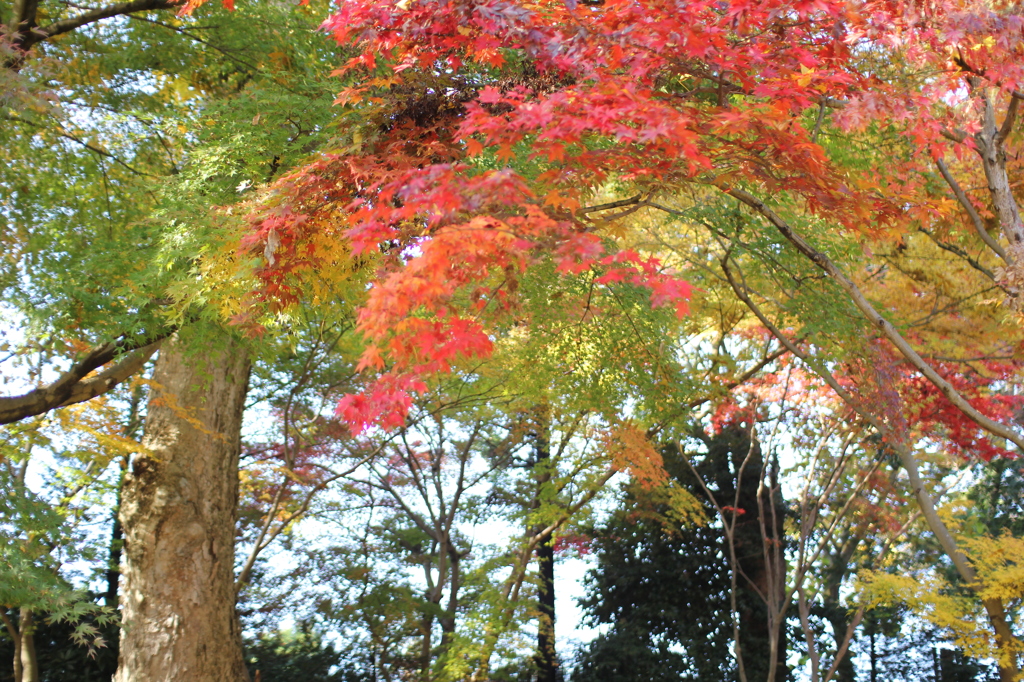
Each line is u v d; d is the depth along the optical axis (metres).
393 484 16.25
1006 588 7.64
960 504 9.35
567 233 3.39
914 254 10.20
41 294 7.17
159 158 8.34
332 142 4.84
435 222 3.53
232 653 8.05
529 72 4.34
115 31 8.03
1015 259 5.62
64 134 7.84
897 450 8.00
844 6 3.95
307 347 11.16
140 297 6.31
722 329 11.72
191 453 8.22
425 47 4.28
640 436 10.55
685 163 4.20
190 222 5.77
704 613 15.45
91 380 7.12
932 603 8.61
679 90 5.50
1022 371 9.02
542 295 7.97
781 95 3.77
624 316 8.60
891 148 7.11
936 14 4.46
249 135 6.16
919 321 9.84
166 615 7.77
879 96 4.07
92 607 7.23
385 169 4.32
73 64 7.79
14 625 10.26
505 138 3.63
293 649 14.15
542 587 13.77
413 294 3.42
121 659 7.80
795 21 4.04
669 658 14.94
